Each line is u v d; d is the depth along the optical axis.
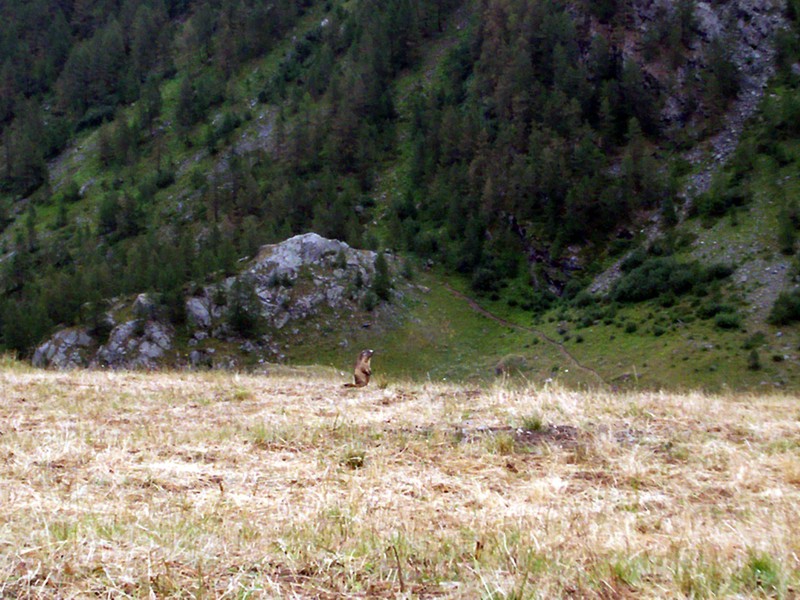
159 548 4.76
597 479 7.23
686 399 11.25
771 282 63.22
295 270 71.75
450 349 68.31
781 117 80.19
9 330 65.69
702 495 6.72
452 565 4.68
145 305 66.44
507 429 8.98
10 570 4.31
